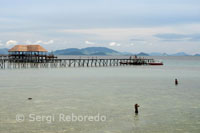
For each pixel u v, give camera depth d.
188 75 56.06
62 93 29.31
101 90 32.03
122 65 102.94
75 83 39.78
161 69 79.19
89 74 58.12
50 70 70.75
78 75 54.97
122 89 33.12
